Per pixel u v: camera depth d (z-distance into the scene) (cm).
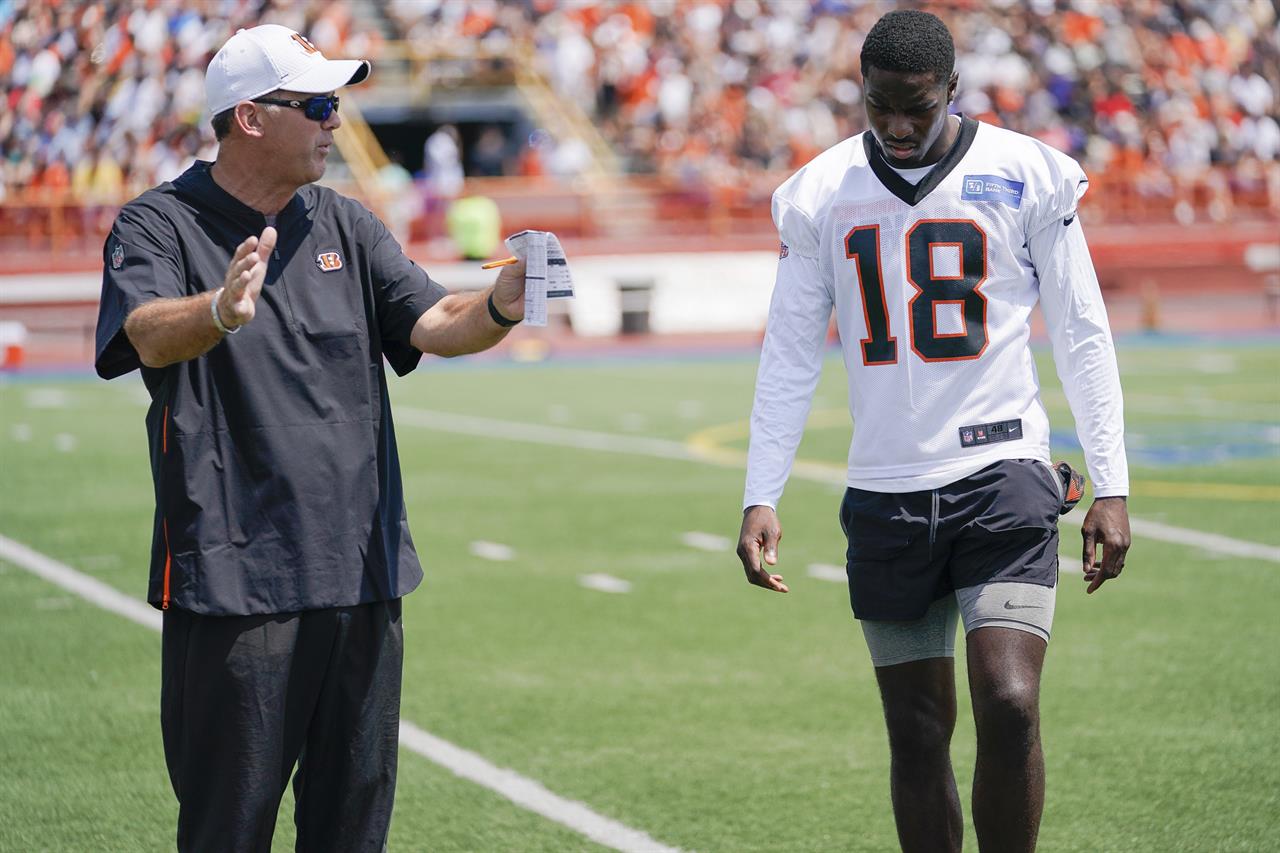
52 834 1908
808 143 12688
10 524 3966
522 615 3017
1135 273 11775
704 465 4981
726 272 11112
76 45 11538
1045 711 2364
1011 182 1462
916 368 1465
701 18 13312
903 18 1417
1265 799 1973
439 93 12319
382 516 1397
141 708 2433
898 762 1509
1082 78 13288
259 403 1342
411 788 2053
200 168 1401
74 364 8906
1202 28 13875
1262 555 3456
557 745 2230
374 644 1395
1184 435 5475
